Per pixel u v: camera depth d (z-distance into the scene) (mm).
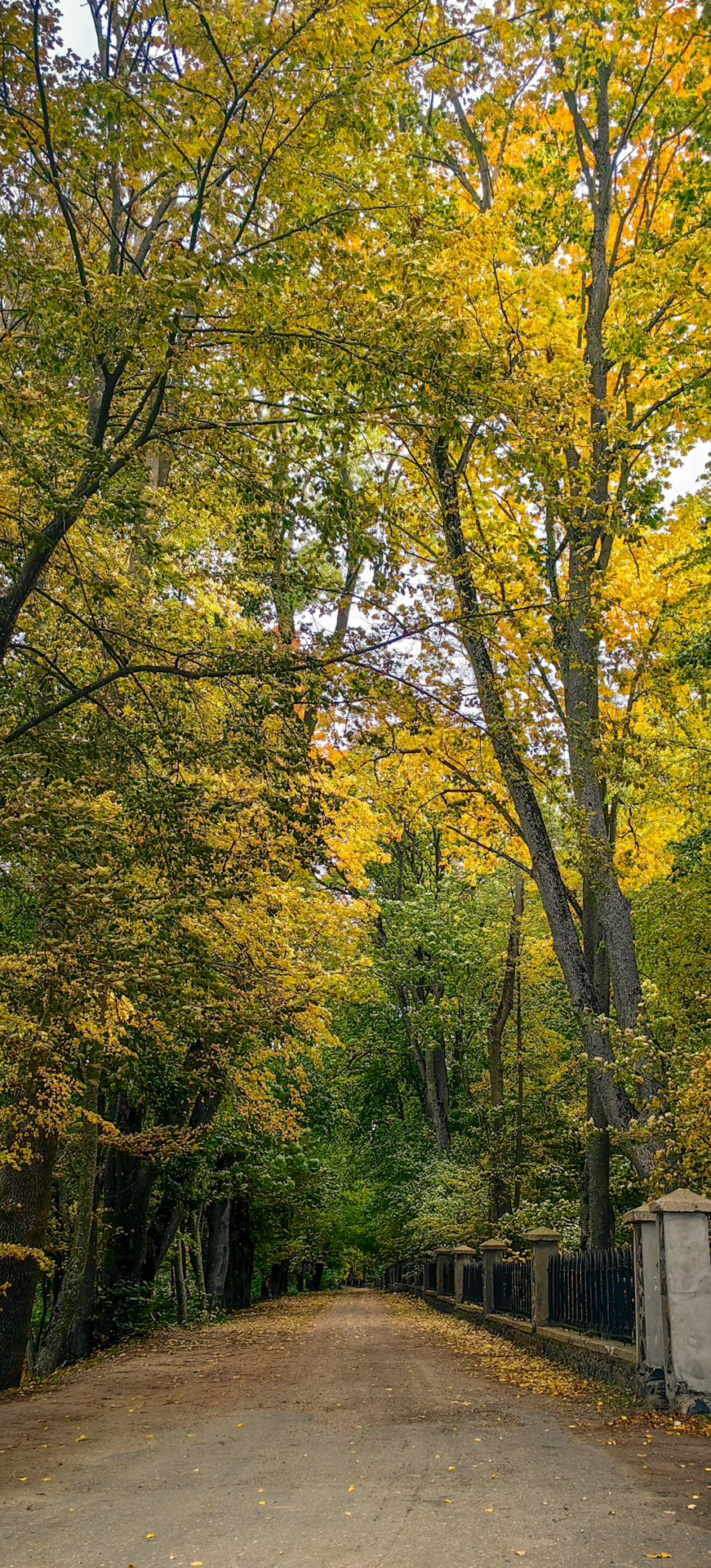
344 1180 35281
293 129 8250
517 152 15000
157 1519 5719
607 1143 15672
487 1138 23547
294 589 10688
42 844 8188
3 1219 13656
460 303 11953
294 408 9445
